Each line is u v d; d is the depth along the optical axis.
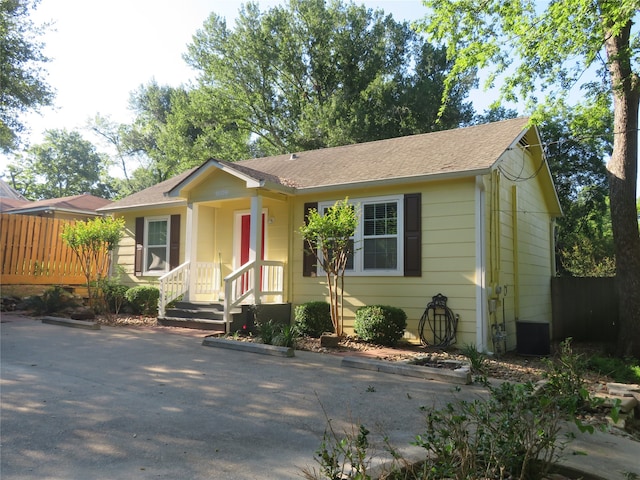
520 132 11.03
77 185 50.94
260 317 10.54
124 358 7.54
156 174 39.16
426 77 27.41
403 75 27.92
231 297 11.52
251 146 32.19
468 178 9.58
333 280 11.07
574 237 21.89
